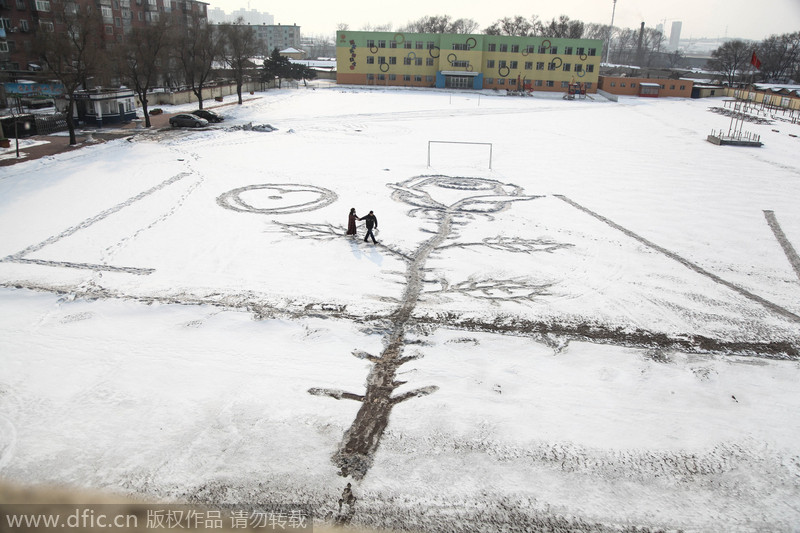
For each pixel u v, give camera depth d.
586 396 13.48
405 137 50.41
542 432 12.12
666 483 10.74
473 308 17.77
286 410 12.57
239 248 22.20
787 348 15.95
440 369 14.45
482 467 11.02
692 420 12.69
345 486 10.41
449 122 61.62
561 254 22.61
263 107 69.06
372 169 36.84
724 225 26.92
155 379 13.59
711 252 23.36
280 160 38.44
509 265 21.33
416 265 21.16
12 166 33.81
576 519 9.82
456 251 22.67
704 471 11.08
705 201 30.98
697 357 15.31
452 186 33.28
